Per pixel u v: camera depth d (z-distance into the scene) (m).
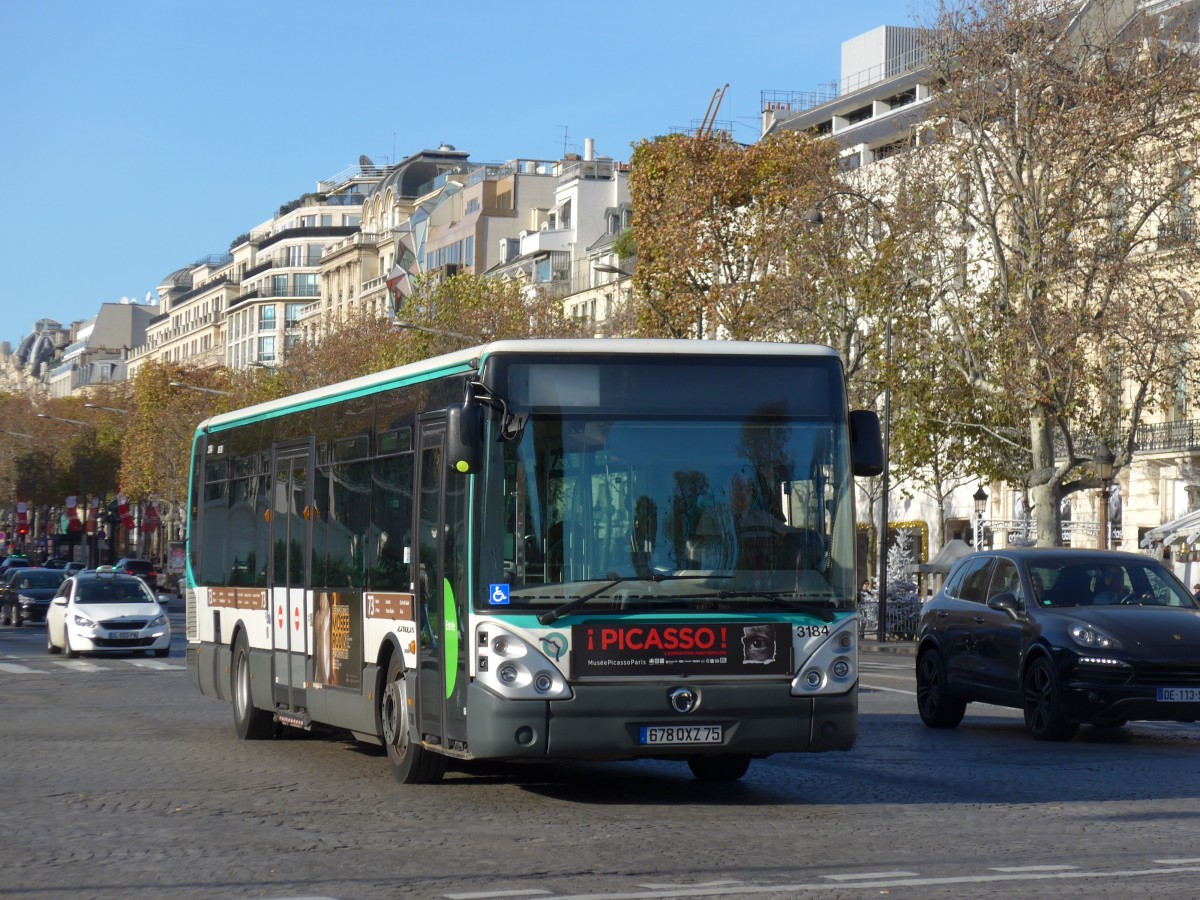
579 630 12.43
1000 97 37.84
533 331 75.94
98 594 37.97
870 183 47.47
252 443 18.97
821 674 12.78
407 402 14.31
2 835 11.40
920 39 39.25
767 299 45.81
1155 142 38.47
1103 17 38.59
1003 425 45.16
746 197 50.69
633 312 71.31
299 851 10.66
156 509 125.88
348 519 15.62
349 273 146.75
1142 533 52.28
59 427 136.88
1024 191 37.97
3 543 145.00
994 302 39.31
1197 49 38.16
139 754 16.94
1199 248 37.78
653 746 12.44
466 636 12.59
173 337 197.00
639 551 12.62
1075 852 10.59
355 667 15.23
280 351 163.75
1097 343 37.72
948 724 20.61
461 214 129.25
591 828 11.66
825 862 10.20
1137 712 17.73
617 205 103.00
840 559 12.97
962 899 8.92
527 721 12.33
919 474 50.72
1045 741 18.47
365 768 15.62
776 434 12.99
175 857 10.45
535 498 12.55
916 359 43.25
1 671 32.22
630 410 12.78
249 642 18.52
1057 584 19.36
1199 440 49.69
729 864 10.12
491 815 12.37
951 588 20.88
